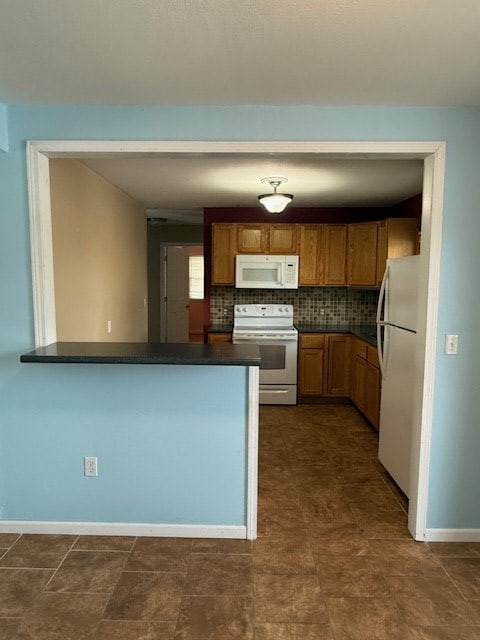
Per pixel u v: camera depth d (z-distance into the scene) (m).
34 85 1.92
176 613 1.83
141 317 5.01
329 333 4.84
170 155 2.22
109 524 2.40
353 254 4.85
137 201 4.71
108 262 3.74
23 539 2.35
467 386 2.27
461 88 1.93
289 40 1.54
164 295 7.68
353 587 2.00
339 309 5.29
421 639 1.71
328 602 1.90
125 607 1.86
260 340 4.76
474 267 2.20
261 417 4.45
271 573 2.09
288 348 4.78
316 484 3.01
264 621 1.79
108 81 1.88
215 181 3.66
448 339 2.24
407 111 2.14
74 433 2.36
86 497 2.39
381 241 4.47
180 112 2.15
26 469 2.38
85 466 2.37
